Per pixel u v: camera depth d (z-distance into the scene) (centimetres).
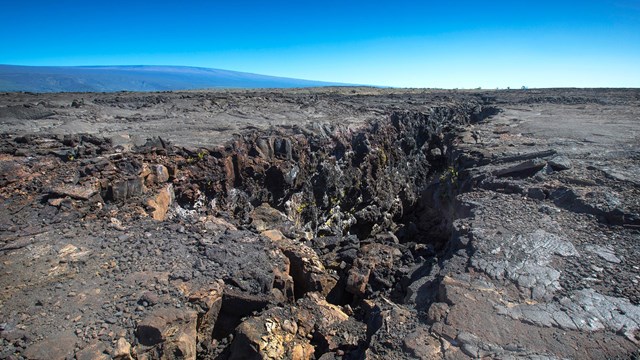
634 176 955
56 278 581
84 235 710
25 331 477
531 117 2086
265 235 866
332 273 834
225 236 786
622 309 496
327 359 534
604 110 2319
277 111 2092
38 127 1298
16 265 604
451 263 634
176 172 1068
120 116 1638
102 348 461
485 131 1730
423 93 3997
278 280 694
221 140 1300
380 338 490
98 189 863
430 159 2416
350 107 2431
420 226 1466
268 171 1371
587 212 785
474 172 1148
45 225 725
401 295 717
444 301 535
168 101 2200
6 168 860
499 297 531
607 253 633
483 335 460
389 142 2080
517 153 1272
